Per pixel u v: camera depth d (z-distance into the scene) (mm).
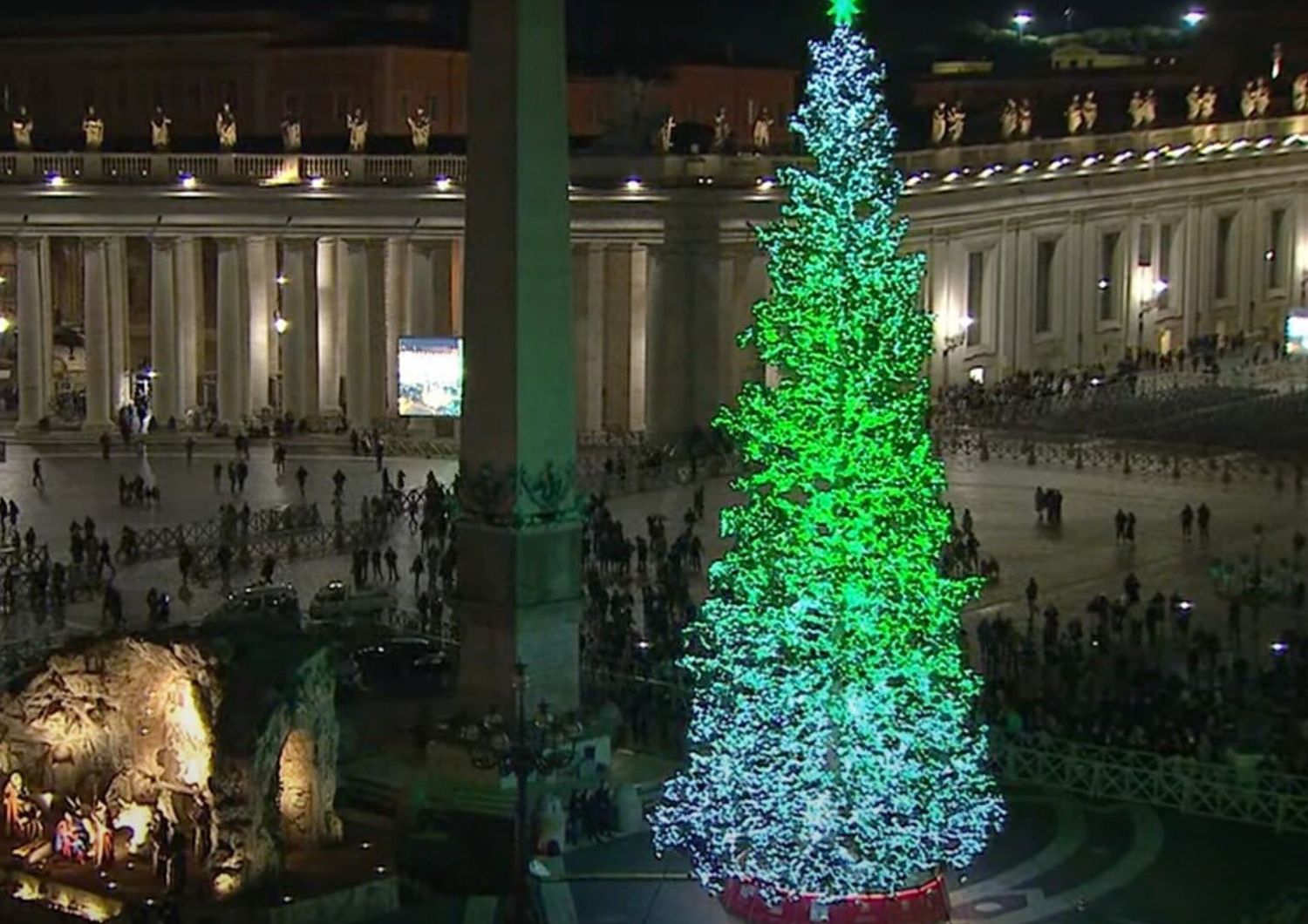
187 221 103875
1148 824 49438
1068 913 44125
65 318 121312
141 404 107750
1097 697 58062
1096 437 104000
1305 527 85500
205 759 44875
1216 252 143375
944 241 117688
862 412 40656
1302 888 44812
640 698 56531
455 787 50344
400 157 103562
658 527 76188
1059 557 79438
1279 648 61406
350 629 64312
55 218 103625
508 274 50906
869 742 40875
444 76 124812
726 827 42031
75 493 89750
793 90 138875
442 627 65688
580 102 123750
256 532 80375
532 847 46906
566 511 52250
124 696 46219
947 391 113500
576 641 52719
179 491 90062
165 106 125312
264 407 105812
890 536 40812
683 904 44438
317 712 46469
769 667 41344
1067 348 129250
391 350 104875
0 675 57875
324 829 47094
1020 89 158250
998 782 50750
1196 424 107188
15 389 113688
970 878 46156
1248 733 52719
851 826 41219
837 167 40938
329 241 105188
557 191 51438
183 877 44000
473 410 52000
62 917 42562
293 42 122938
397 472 94250
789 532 41094
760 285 104062
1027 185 123875
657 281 101875
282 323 106938
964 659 61500
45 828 46688
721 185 101312
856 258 40719
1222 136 142500
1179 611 66938
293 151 104188
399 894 45125
